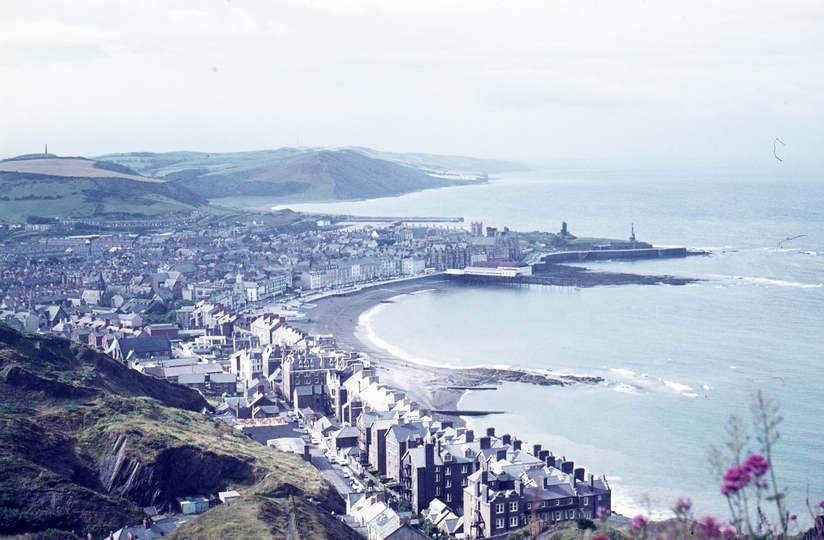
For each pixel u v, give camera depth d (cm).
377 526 19562
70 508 19725
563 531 18475
